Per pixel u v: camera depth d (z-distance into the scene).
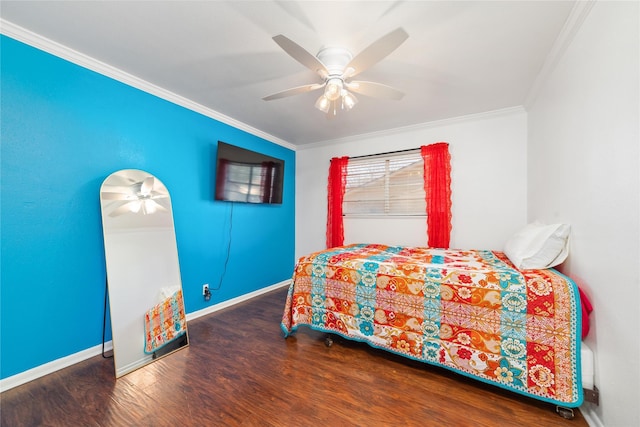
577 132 1.50
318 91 2.39
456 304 1.65
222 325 2.50
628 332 1.04
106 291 2.01
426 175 3.12
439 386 1.60
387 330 1.87
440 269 1.78
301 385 1.60
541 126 2.20
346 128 3.38
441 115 2.92
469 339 1.59
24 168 1.64
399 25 1.53
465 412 1.38
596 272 1.29
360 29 1.57
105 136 2.02
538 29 1.55
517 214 2.74
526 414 1.36
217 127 2.93
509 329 1.49
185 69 2.04
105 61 1.93
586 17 1.37
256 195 3.28
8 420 1.32
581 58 1.45
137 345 1.92
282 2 1.36
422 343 1.74
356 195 3.71
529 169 2.60
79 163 1.88
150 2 1.37
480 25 1.52
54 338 1.76
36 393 1.53
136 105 2.21
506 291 1.51
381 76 2.11
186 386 1.59
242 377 1.68
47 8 1.41
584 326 1.35
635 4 1.00
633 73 1.01
